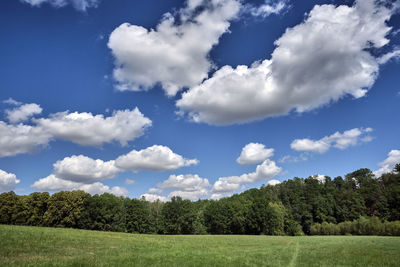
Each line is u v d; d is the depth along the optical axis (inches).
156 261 806.5
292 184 6363.2
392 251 1218.0
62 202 3405.5
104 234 1797.5
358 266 813.2
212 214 4448.8
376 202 4517.7
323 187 5713.6
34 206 3437.5
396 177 4852.4
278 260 942.4
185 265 759.7
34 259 725.9
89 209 3543.3
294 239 2409.0
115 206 3794.3
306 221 4635.8
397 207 3983.8
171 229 4212.6
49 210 3356.3
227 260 903.1
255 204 4266.7
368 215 4613.7
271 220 4084.6
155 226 4256.9
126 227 3841.0
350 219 4522.6
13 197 3390.7
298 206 5007.4
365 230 3299.7
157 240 1684.3
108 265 697.6
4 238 1036.5
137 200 4069.9
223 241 1940.2
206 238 2336.4
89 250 1000.2
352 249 1330.0
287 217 4571.9
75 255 852.0
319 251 1262.3
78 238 1343.5
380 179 5526.6
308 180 6269.7
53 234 1387.8
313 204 4933.6
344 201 4771.2
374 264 846.5
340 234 3666.3
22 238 1096.2
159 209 4803.2
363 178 5880.9
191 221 4335.6
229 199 6309.1
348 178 6240.2
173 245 1402.6
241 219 4205.2
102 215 3597.4
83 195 3622.0
